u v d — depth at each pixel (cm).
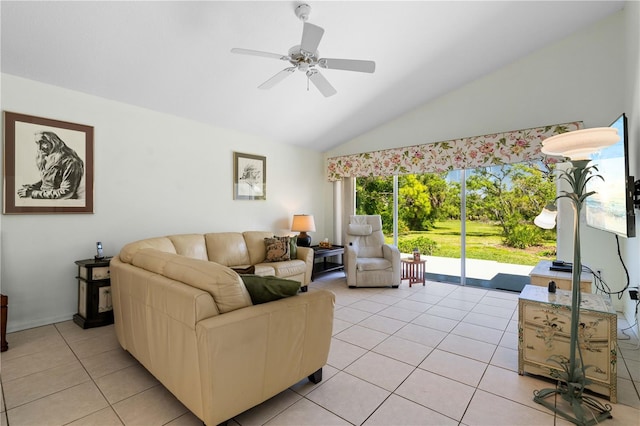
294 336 183
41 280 297
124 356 242
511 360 236
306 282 434
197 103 370
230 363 151
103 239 331
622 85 338
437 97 466
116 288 243
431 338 276
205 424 150
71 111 309
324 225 614
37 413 173
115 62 281
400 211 566
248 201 477
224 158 445
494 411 176
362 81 391
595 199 296
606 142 163
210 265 176
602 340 187
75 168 310
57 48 254
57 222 304
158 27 252
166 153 381
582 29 362
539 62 389
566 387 190
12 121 275
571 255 372
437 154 461
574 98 367
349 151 569
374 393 193
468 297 404
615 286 344
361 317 330
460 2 288
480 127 431
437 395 191
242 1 242
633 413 174
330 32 293
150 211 367
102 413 174
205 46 281
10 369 221
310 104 422
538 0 303
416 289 445
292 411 175
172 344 170
